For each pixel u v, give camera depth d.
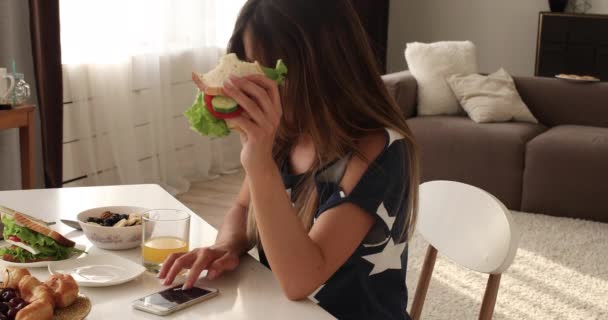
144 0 4.18
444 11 6.85
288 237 1.12
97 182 4.02
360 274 1.23
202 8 4.67
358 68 1.23
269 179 1.10
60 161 3.68
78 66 3.85
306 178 1.30
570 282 3.09
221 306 1.12
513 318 2.72
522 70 6.70
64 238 1.27
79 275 1.19
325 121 1.22
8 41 3.42
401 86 4.54
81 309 1.03
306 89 1.20
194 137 4.77
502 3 6.66
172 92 4.60
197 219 1.57
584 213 4.05
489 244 1.41
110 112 4.02
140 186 1.79
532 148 4.12
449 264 3.24
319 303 1.24
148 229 1.24
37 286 1.03
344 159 1.23
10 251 1.27
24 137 3.27
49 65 3.55
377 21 6.35
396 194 1.23
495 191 4.25
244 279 1.24
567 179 4.05
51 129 3.62
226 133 1.10
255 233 1.38
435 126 4.40
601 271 3.23
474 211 1.46
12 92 3.21
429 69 4.71
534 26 6.61
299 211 1.31
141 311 1.08
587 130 4.33
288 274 1.13
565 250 3.48
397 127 1.25
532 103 4.75
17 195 1.67
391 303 1.27
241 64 1.06
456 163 4.32
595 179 3.99
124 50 4.06
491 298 1.42
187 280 1.17
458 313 2.75
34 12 3.49
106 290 1.16
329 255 1.16
